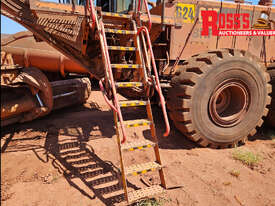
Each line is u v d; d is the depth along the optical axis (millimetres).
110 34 4457
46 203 2305
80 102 6652
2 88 3607
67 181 2717
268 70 4711
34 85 4051
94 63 4180
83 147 3658
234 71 3570
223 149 3812
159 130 4535
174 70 4602
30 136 4012
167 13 3809
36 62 7262
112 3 4910
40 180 2717
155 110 6043
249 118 3893
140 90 4539
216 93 3535
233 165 3168
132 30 3277
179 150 3641
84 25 3281
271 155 3543
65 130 4387
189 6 4438
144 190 2391
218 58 3465
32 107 4184
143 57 3186
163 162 3197
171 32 4414
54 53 7246
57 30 3297
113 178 2812
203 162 3236
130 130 4457
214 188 2592
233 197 2434
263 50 5277
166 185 2545
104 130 4473
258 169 3062
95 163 3164
